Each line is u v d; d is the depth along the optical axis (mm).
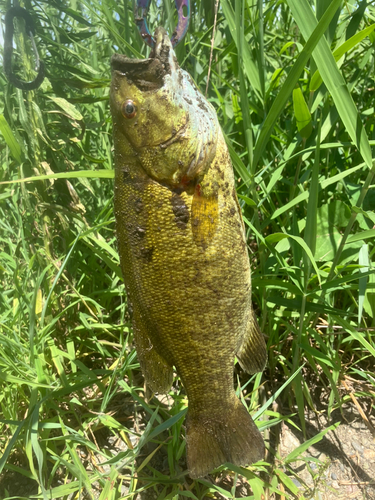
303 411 484
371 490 443
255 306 587
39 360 425
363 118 567
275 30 747
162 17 517
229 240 344
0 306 499
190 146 326
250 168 460
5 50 375
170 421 390
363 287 421
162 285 340
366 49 558
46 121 502
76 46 611
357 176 575
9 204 551
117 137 340
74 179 585
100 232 600
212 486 401
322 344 476
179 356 358
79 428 472
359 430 499
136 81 324
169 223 331
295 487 409
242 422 384
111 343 514
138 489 405
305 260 433
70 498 429
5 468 429
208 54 644
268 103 588
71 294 516
